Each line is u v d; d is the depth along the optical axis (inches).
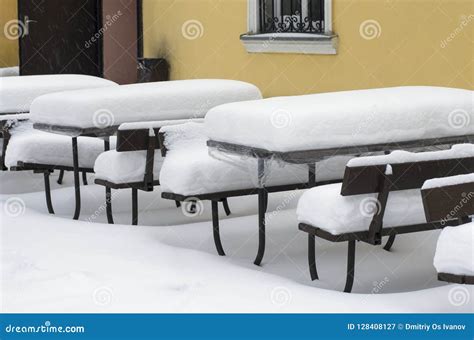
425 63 387.5
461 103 287.0
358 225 243.3
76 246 301.7
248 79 502.3
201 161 293.3
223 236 315.6
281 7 475.5
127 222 351.3
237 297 240.2
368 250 293.1
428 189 219.1
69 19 645.9
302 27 461.7
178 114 361.4
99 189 410.3
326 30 437.4
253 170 295.6
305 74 457.7
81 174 451.2
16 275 266.4
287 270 273.7
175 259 282.2
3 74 677.9
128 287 252.2
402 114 276.8
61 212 373.7
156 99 356.8
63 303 239.3
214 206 293.3
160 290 249.1
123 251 293.6
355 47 424.8
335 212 241.9
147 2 612.4
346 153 269.0
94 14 650.2
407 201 249.3
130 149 327.9
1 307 237.0
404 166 243.4
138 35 629.9
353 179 238.7
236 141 277.7
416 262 279.3
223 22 521.0
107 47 642.2
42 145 364.5
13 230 328.2
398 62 401.7
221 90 369.7
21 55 637.3
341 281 261.6
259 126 267.3
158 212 365.7
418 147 281.0
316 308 229.3
